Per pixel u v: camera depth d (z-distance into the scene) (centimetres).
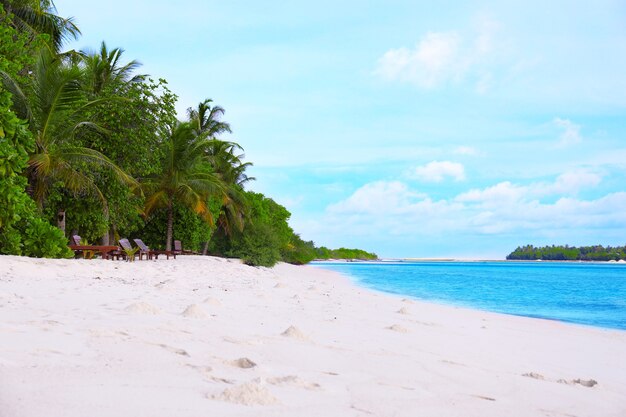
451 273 5856
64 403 214
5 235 1366
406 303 1266
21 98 1686
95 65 2459
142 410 217
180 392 255
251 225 3988
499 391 376
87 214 2177
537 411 324
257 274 2088
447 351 564
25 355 303
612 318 1397
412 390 338
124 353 338
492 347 656
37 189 1778
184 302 729
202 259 2634
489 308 1609
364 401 290
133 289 897
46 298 651
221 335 461
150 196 2856
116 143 2233
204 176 3031
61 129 1884
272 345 443
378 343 550
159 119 2498
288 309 797
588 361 638
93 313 525
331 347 479
